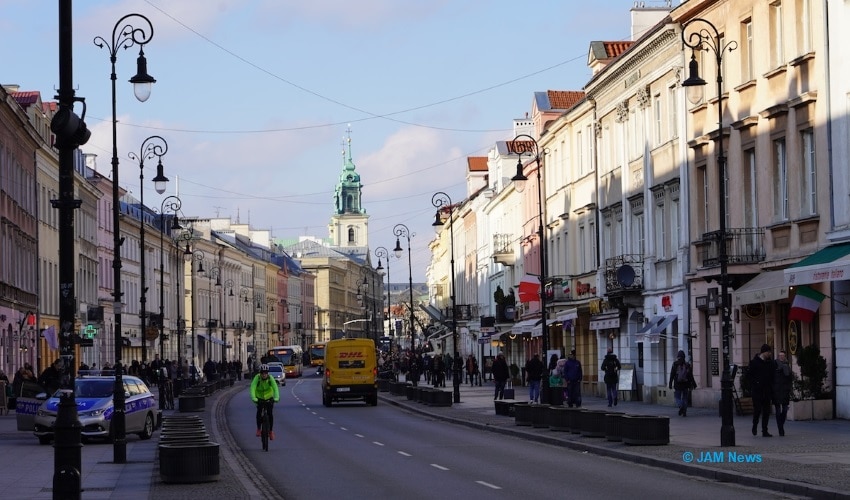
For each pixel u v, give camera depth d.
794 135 37.31
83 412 33.22
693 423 36.09
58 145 16.20
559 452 29.77
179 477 22.33
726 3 42.62
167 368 69.00
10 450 31.33
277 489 21.84
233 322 161.25
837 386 34.69
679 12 45.88
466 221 122.62
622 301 54.22
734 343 41.66
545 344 46.97
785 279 34.38
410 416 51.38
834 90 34.81
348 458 28.92
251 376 115.44
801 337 37.19
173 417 27.70
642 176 52.69
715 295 42.56
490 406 55.53
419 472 24.83
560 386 46.75
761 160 39.81
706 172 44.84
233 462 27.42
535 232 78.12
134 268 110.19
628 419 29.09
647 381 51.78
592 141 61.97
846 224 34.22
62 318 16.05
